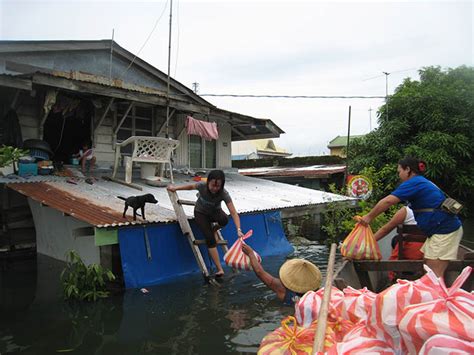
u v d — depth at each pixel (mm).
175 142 10203
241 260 5480
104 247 6836
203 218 6750
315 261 8914
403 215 4695
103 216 6477
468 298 2018
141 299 5852
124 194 8406
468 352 1790
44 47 10711
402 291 2232
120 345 4355
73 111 10445
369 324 2352
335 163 21000
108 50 12172
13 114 9000
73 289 5785
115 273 6766
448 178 15086
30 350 4230
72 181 8844
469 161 15070
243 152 34188
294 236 12375
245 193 10844
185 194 9359
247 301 5758
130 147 11383
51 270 7461
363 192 10469
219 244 7117
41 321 5043
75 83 8773
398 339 2176
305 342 2963
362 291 3113
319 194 11961
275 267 8047
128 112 10578
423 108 15094
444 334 1899
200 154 13609
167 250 6973
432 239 4137
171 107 10938
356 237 4406
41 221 8734
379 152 15766
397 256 5051
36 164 8812
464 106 14859
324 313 2496
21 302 5742
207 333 4656
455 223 4074
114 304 5641
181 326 4867
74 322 5004
